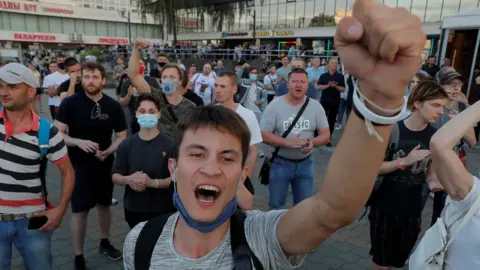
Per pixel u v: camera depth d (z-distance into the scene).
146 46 3.55
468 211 1.60
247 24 39.75
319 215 0.91
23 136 2.27
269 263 1.07
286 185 3.57
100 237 3.91
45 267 2.42
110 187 3.45
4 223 2.28
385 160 2.61
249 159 2.88
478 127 7.05
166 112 3.40
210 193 0.99
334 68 7.73
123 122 3.52
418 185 2.51
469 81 9.50
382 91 0.68
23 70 2.20
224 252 1.08
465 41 9.62
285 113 3.50
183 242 1.11
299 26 34.78
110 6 63.44
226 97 3.09
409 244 2.58
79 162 3.23
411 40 0.60
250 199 2.10
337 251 3.71
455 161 1.65
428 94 2.44
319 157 6.95
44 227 2.39
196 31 45.88
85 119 3.26
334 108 7.87
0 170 2.25
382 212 2.57
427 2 25.22
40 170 2.40
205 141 0.98
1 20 50.81
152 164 2.78
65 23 56.44
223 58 26.98
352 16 0.67
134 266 1.15
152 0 41.00
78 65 5.23
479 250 1.57
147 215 2.81
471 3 23.36
